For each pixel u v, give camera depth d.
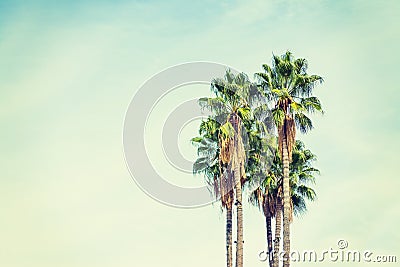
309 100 65.31
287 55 66.19
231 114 65.50
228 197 66.31
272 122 66.62
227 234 67.12
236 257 66.38
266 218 72.12
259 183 70.31
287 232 64.75
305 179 71.81
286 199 64.81
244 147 66.75
